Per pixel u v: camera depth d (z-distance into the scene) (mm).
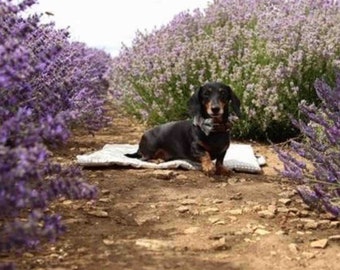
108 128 3297
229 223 1503
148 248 1292
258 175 2125
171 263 1200
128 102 3703
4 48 968
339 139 1555
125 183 1927
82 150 2543
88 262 1190
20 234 851
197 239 1370
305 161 2334
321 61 2855
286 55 2883
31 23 1339
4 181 836
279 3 3467
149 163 2188
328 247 1328
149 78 3279
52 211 1546
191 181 1986
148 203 1692
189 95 3066
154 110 3203
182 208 1623
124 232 1410
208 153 2109
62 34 2041
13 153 858
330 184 1561
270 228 1464
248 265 1205
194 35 3467
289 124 2797
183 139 2234
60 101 1739
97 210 1581
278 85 2785
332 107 1769
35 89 1576
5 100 1146
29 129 927
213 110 2055
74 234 1371
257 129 2836
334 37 2850
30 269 1140
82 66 2908
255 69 2814
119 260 1208
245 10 3535
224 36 3166
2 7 1069
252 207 1655
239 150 2449
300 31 2959
